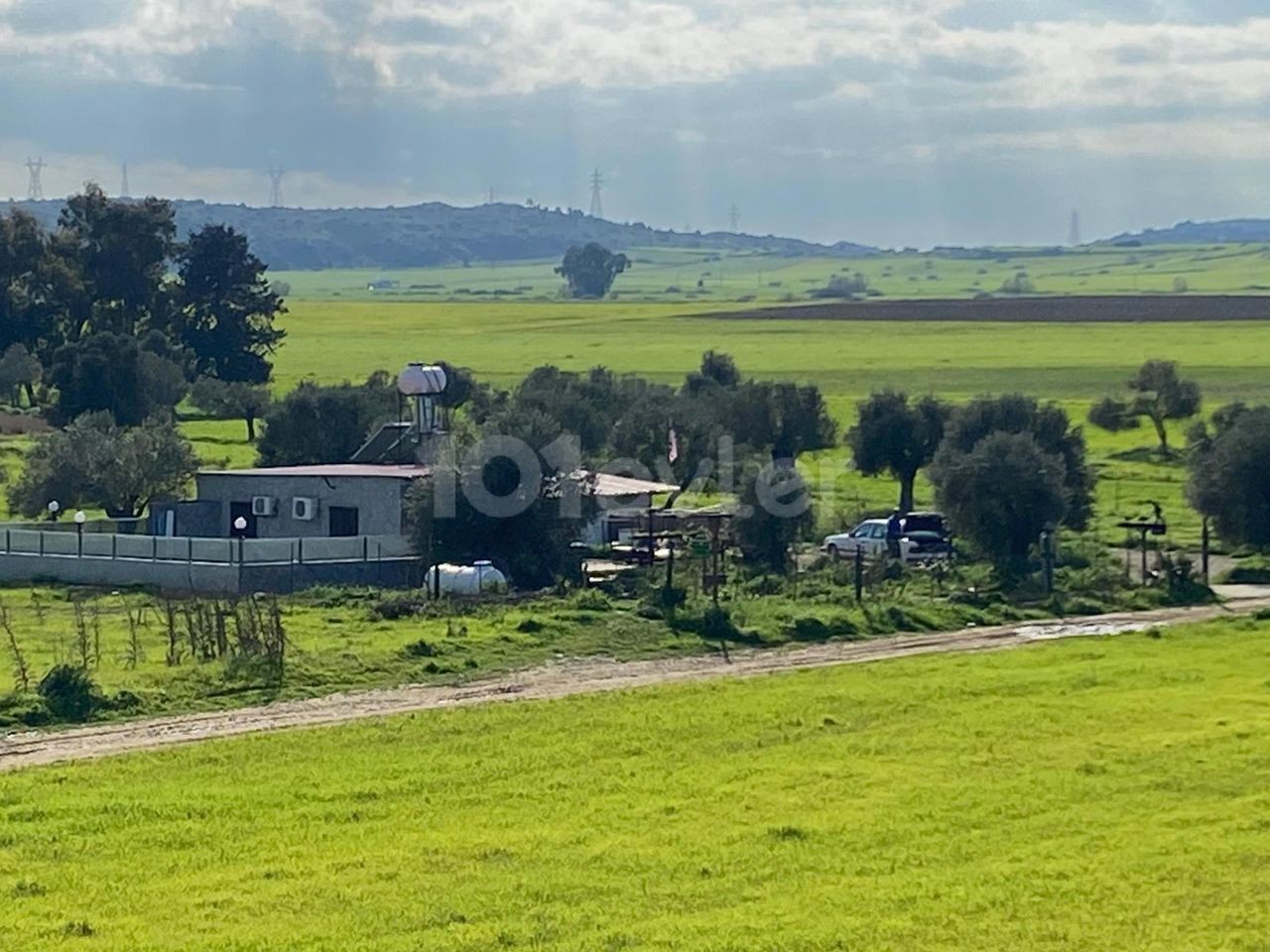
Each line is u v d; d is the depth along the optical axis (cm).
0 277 14012
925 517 6338
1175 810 2539
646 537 5666
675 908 2062
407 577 5519
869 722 3234
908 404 8581
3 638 4291
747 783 2708
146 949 1898
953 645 4453
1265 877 2194
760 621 4597
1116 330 19775
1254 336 18662
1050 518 6084
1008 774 2772
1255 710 3328
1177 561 5762
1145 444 10931
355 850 2317
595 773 2792
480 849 2312
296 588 5391
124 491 7606
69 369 11800
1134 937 1961
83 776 2764
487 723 3219
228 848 2328
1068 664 3962
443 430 6488
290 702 3525
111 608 4988
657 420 8219
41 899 2097
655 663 4088
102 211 14375
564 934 1956
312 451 8831
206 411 12594
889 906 2067
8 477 8919
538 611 4625
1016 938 1955
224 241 14650
